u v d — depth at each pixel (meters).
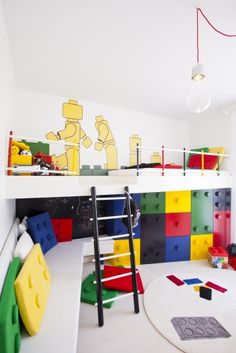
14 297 1.15
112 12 1.36
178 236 3.08
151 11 1.34
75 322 1.31
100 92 2.69
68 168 2.82
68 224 2.77
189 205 3.11
